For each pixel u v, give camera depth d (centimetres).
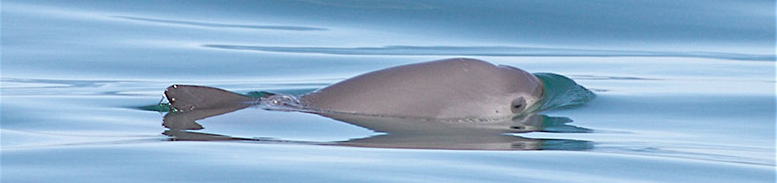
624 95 3694
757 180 2406
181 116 3098
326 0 5450
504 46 4859
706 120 3269
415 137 2858
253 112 3116
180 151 2552
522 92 3409
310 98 3291
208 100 3203
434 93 3272
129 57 4438
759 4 5475
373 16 5272
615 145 2806
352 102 3234
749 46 4878
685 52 4741
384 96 3247
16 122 3053
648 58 4606
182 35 4853
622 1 5459
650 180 2373
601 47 4856
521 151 2669
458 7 5353
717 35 5047
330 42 4838
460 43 4894
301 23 5166
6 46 4550
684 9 5375
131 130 2903
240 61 4447
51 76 4059
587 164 2520
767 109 3447
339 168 2395
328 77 4191
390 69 3375
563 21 5206
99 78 4059
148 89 3834
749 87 3894
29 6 5244
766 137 3014
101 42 4672
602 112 3391
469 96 3297
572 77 4184
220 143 2677
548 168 2461
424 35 5009
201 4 5378
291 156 2519
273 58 4509
